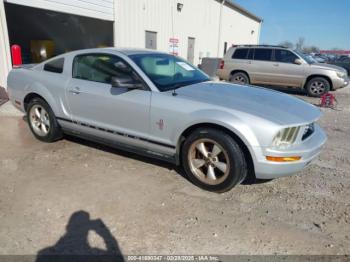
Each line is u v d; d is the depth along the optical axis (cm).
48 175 386
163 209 319
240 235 282
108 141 431
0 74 793
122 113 397
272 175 331
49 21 1502
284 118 329
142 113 379
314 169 428
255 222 302
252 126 320
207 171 356
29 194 340
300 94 1171
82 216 303
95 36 1425
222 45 2330
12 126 579
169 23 1578
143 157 449
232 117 327
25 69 516
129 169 410
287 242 275
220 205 330
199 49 1972
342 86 1069
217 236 279
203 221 301
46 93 471
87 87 428
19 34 1536
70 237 273
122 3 1220
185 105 354
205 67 1382
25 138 517
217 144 340
